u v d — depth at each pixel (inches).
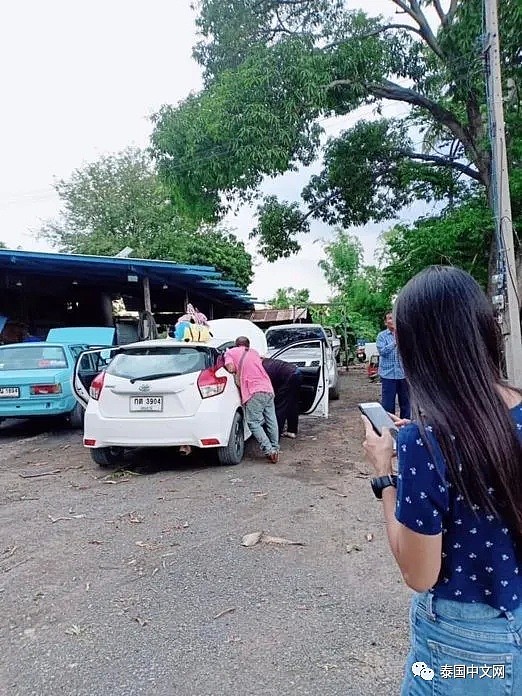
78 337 476.1
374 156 597.9
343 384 597.0
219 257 994.1
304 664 100.0
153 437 228.5
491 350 47.1
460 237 450.0
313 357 385.1
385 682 94.4
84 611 122.7
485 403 44.8
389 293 525.3
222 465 246.4
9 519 186.7
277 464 247.1
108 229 1036.5
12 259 501.7
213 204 500.7
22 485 230.8
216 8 518.6
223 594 128.0
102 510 191.9
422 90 541.0
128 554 153.2
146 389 228.4
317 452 270.2
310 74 421.7
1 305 658.2
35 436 346.9
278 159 416.8
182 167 458.6
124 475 237.9
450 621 46.4
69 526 177.3
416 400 46.7
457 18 458.6
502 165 380.5
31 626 117.4
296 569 139.9
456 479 43.6
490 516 43.9
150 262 542.9
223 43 526.3
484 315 47.3
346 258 1031.6
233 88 427.8
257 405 246.4
